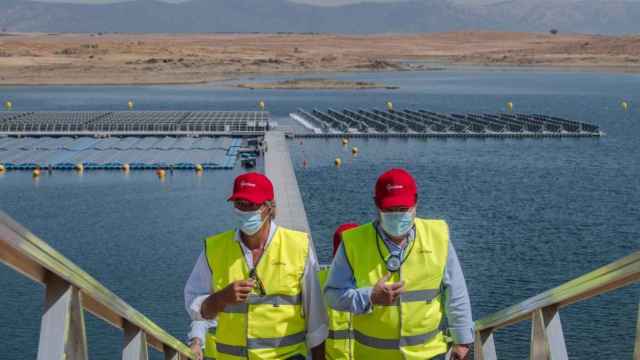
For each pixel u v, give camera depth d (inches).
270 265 280.8
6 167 3174.2
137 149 3622.0
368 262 294.7
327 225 2438.5
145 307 1628.9
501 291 1759.4
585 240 2219.5
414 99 6879.9
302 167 3412.9
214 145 3754.9
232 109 5910.4
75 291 201.0
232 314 283.0
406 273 293.1
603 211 2591.0
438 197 2812.5
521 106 6250.0
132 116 4616.1
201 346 286.4
